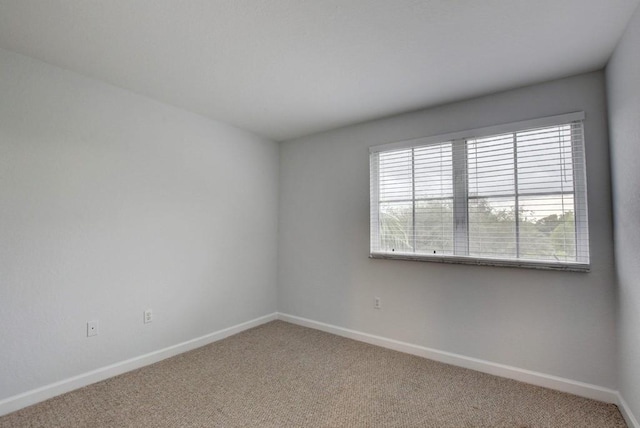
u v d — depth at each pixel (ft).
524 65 6.89
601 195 6.88
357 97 8.62
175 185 9.29
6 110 6.34
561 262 7.27
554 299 7.37
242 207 11.38
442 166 9.04
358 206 10.66
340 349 9.64
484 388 7.34
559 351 7.29
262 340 10.35
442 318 8.88
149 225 8.64
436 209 9.11
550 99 7.52
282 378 7.79
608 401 6.70
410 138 9.62
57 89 7.02
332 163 11.37
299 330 11.37
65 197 7.11
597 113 6.98
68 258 7.13
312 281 11.75
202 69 7.17
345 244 10.93
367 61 6.81
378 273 10.13
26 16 5.31
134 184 8.34
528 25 5.57
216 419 6.14
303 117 10.19
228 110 9.63
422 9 5.19
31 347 6.56
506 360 7.91
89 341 7.42
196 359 8.86
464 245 8.59
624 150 5.87
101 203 7.70
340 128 11.19
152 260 8.70
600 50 6.28
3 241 6.27
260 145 12.16
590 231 6.97
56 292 6.94
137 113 8.43
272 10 5.22
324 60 6.77
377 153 10.37
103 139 7.76
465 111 8.68
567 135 7.36
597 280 6.89
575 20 5.41
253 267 11.76
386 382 7.61
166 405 6.58
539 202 7.63
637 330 5.54
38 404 6.54
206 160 10.16
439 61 6.79
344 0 4.98
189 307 9.57
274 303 12.69
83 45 6.22
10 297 6.33
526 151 7.82
